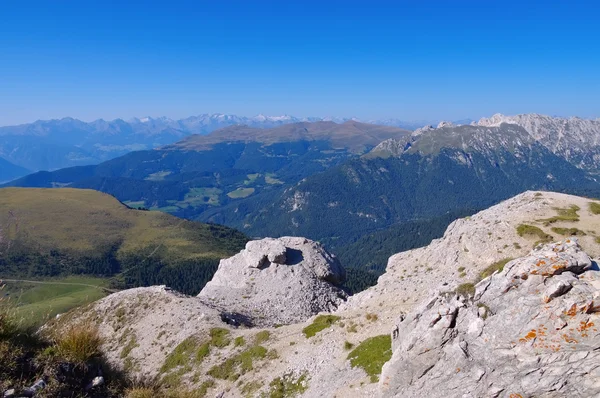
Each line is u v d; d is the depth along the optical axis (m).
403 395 23.69
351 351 33.62
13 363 16.16
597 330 19.78
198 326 49.16
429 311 25.30
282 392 33.19
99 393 18.20
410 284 48.53
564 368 19.69
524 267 23.22
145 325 53.75
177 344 47.34
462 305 24.12
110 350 51.56
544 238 48.03
